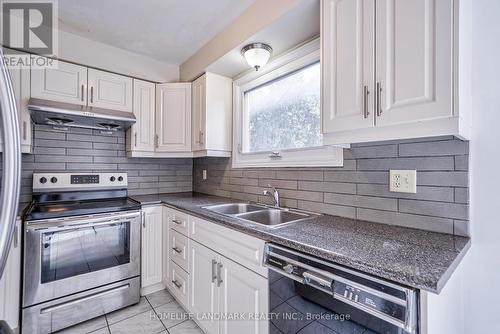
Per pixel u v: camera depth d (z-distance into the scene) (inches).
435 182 44.1
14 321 61.9
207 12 70.2
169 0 65.7
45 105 71.7
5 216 18.5
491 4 39.1
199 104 92.8
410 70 36.6
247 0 64.9
